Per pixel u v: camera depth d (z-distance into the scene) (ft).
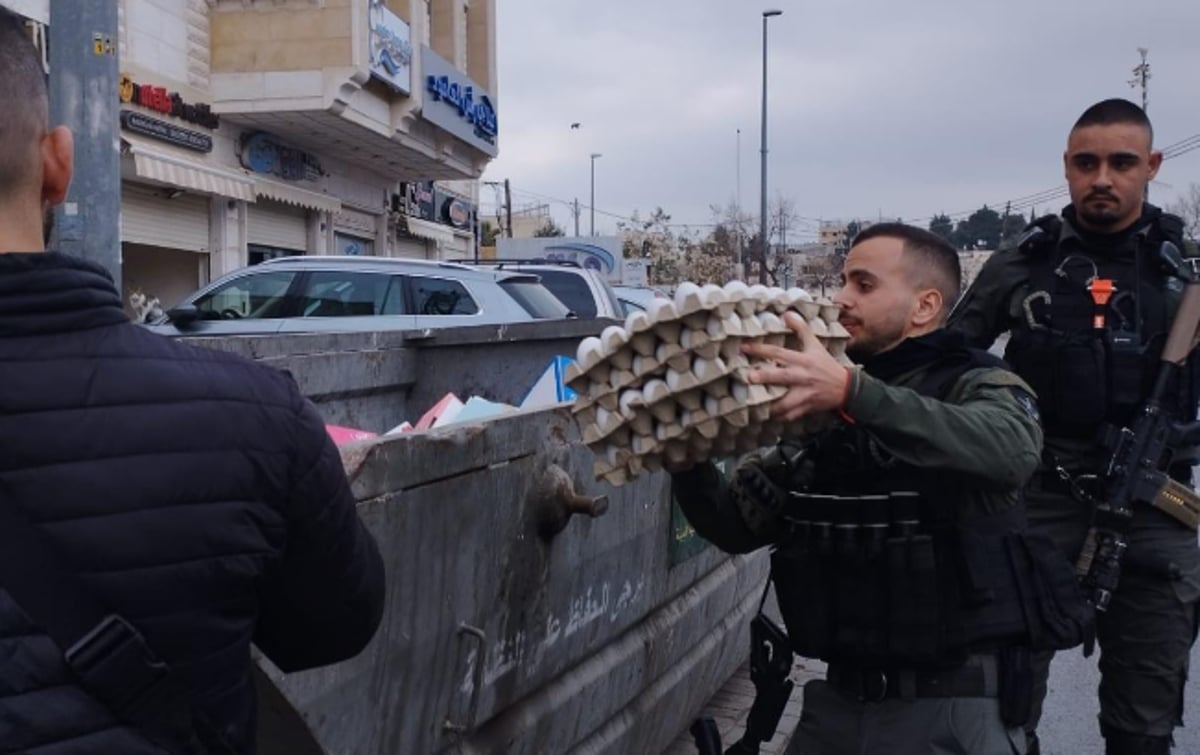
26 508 3.84
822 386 6.29
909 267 7.53
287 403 4.50
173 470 4.06
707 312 6.08
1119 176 10.40
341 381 13.53
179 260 57.41
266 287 30.91
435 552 7.13
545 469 8.68
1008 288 11.09
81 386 4.01
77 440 3.94
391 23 62.85
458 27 87.45
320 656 4.92
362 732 6.57
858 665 7.32
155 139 51.57
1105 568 10.14
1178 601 10.49
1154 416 10.32
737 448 6.59
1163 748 10.69
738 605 15.12
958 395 7.26
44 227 4.47
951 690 7.12
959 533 7.06
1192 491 10.29
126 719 3.89
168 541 4.00
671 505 11.71
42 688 3.76
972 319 11.32
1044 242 10.92
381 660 6.63
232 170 58.13
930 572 6.96
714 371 6.02
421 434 6.98
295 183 66.23
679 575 12.30
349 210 75.10
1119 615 10.73
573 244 113.70
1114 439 10.38
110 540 3.90
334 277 30.66
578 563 9.46
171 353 4.32
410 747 7.20
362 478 6.23
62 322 4.06
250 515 4.24
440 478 7.13
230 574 4.17
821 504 7.18
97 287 4.21
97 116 19.49
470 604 7.65
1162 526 10.53
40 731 3.73
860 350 7.65
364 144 66.74
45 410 3.93
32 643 3.76
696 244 178.81
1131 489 10.19
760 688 8.12
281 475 4.38
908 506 6.98
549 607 8.99
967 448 6.48
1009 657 7.14
